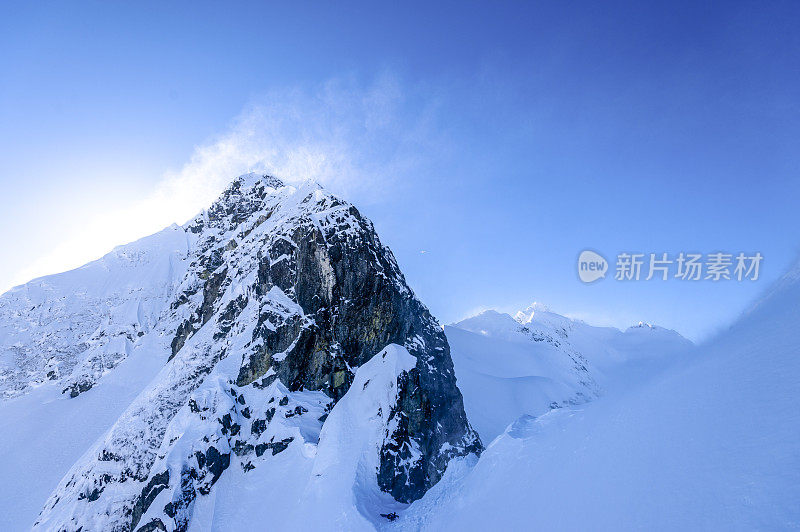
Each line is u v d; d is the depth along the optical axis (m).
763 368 12.71
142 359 95.06
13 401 95.00
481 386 103.50
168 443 53.00
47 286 147.88
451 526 24.22
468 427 58.78
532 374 151.25
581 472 16.75
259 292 68.88
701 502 9.79
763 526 7.66
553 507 15.95
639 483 12.62
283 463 48.06
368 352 58.75
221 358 64.69
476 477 28.27
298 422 51.88
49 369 107.06
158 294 129.38
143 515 47.22
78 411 84.69
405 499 41.22
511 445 27.28
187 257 142.50
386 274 64.31
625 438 16.25
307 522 36.97
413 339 61.19
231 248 108.19
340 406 50.19
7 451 75.38
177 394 62.53
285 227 75.12
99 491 53.66
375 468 42.03
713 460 10.82
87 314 131.00
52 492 65.25
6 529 59.78
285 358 58.59
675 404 15.48
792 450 8.99
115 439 58.72
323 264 63.69
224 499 47.31
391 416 46.81
